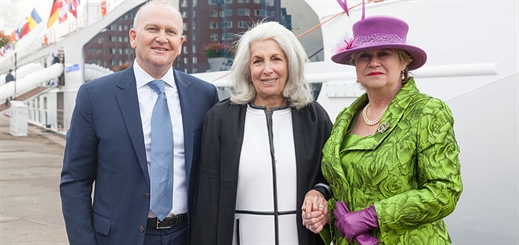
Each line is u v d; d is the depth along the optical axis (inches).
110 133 92.2
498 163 118.6
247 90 98.0
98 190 94.4
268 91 94.3
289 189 92.5
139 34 95.0
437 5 132.5
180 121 98.0
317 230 87.2
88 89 94.7
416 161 77.3
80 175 94.1
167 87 98.8
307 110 97.0
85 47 531.2
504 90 118.6
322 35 173.0
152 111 95.6
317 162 93.8
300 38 183.0
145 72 97.0
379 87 82.0
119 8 406.6
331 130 95.6
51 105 722.8
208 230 93.9
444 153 74.3
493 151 119.5
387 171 77.2
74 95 577.9
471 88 125.5
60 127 683.4
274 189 91.8
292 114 96.0
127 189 92.2
